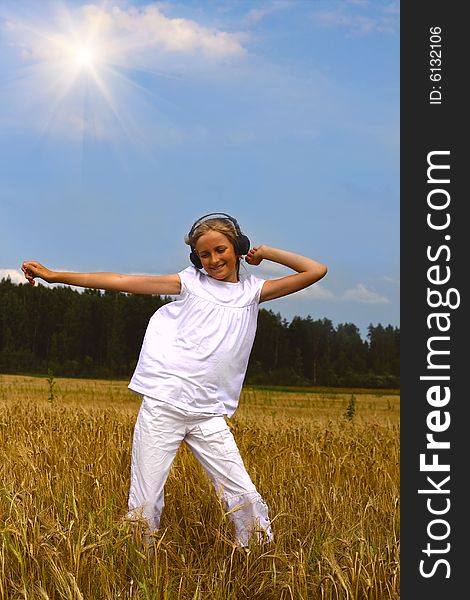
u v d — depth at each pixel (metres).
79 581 3.74
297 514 5.38
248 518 4.52
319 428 10.05
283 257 4.75
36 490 5.05
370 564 4.05
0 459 6.60
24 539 3.91
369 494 6.47
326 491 6.12
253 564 4.09
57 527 4.12
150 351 4.65
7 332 79.06
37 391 30.41
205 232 4.62
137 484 4.59
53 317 80.31
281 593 3.83
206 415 4.60
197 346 4.57
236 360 4.66
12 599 3.69
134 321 78.00
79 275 4.59
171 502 5.44
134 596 3.68
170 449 4.59
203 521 5.11
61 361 79.00
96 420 9.17
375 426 10.73
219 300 4.64
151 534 4.09
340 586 3.81
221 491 4.52
